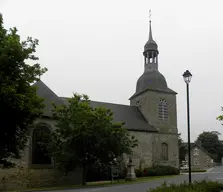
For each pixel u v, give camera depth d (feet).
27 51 38.78
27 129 43.86
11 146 41.11
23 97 36.70
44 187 80.79
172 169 113.70
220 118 43.34
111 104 129.29
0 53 35.76
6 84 35.40
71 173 90.27
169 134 127.44
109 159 78.48
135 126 120.16
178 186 40.52
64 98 111.24
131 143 93.66
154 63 136.67
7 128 38.86
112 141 75.25
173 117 131.23
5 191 71.26
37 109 41.34
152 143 121.70
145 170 108.88
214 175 93.30
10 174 79.46
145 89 128.88
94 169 85.71
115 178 101.65
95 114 76.79
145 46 138.10
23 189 75.72
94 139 74.02
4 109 35.91
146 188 54.90
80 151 75.36
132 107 134.21
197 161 226.99
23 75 38.27
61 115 80.12
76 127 74.90
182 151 219.41
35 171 84.17
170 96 133.18
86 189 59.21
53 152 77.51
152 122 125.80
